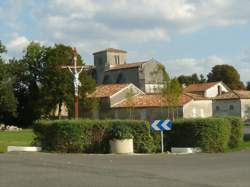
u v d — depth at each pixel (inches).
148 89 4266.7
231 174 679.7
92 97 3425.2
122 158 979.3
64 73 3282.5
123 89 3759.8
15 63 3540.8
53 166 786.8
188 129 1200.8
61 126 1176.2
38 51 3567.9
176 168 765.3
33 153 1109.1
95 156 1035.3
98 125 1181.1
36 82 3595.0
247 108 4005.9
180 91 3105.3
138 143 1181.7
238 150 1227.9
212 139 1184.2
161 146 1198.3
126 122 1178.6
